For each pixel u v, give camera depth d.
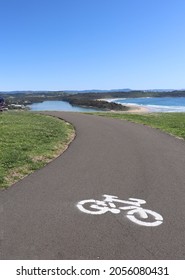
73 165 11.27
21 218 6.65
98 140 16.97
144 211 7.12
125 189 8.62
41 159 12.09
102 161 11.95
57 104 122.25
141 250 5.43
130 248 5.48
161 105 122.19
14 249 5.42
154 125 24.53
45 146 14.64
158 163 11.70
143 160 12.16
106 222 6.50
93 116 33.50
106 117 32.31
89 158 12.45
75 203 7.55
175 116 33.06
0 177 9.26
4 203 7.50
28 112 40.22
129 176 9.91
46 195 8.06
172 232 6.09
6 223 6.41
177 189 8.68
